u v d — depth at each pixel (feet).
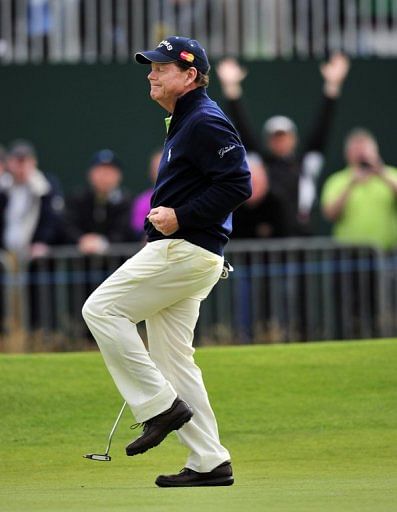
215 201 76.89
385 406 109.91
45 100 186.50
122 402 111.14
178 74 78.38
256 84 185.26
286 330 162.50
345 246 164.14
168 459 96.73
